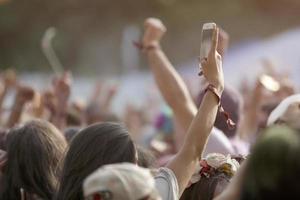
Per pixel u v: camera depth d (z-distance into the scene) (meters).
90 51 65.12
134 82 33.16
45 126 7.31
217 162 6.85
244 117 12.08
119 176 5.24
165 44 64.88
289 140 4.81
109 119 14.30
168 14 65.88
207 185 6.76
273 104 10.36
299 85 24.03
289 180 4.77
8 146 7.32
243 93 16.59
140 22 65.81
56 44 64.12
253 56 28.41
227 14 65.00
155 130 15.41
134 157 6.38
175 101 8.32
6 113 13.94
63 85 11.21
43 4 66.12
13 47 65.88
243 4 64.69
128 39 56.12
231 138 9.33
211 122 6.60
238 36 64.25
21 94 11.37
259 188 4.82
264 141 4.83
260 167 4.82
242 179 5.05
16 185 7.18
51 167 7.15
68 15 66.38
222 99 9.32
